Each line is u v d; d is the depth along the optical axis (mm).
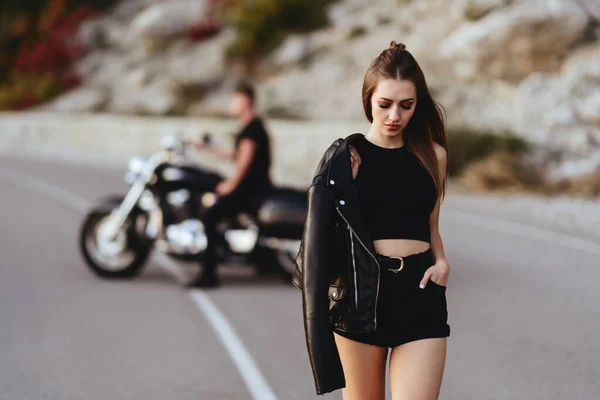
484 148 24094
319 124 29500
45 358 7738
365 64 36438
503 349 8148
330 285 4160
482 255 13469
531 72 30234
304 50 38500
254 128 10805
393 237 4129
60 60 47156
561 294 10656
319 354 3844
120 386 6973
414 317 4086
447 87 31734
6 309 9609
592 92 28156
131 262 11406
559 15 29688
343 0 41188
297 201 10859
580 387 7004
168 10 45312
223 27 44250
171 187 11047
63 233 15188
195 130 30375
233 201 10773
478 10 32438
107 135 33969
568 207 19562
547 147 25516
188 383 7070
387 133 4113
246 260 10867
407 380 4043
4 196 20172
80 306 9828
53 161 30547
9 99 44938
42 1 51781
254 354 7957
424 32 35469
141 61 44844
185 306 9953
